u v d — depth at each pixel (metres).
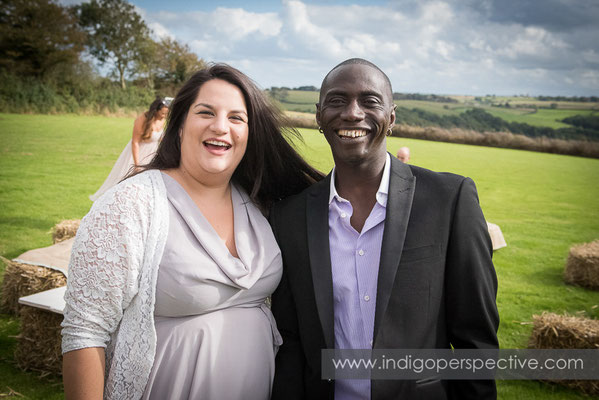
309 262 1.80
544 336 3.99
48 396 3.28
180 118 1.94
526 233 10.56
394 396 1.61
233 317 1.79
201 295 1.69
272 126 2.06
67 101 37.28
